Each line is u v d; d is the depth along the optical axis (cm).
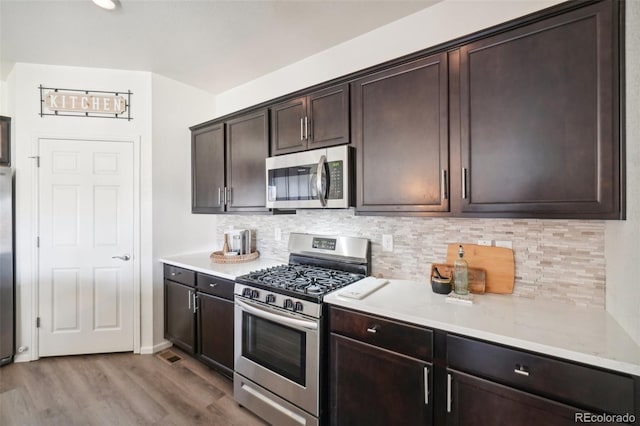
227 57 259
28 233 269
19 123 266
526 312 144
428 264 197
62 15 200
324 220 247
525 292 166
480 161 147
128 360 274
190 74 292
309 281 199
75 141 276
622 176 116
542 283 162
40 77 270
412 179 168
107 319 283
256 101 302
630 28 111
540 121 132
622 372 99
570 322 131
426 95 162
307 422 174
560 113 127
